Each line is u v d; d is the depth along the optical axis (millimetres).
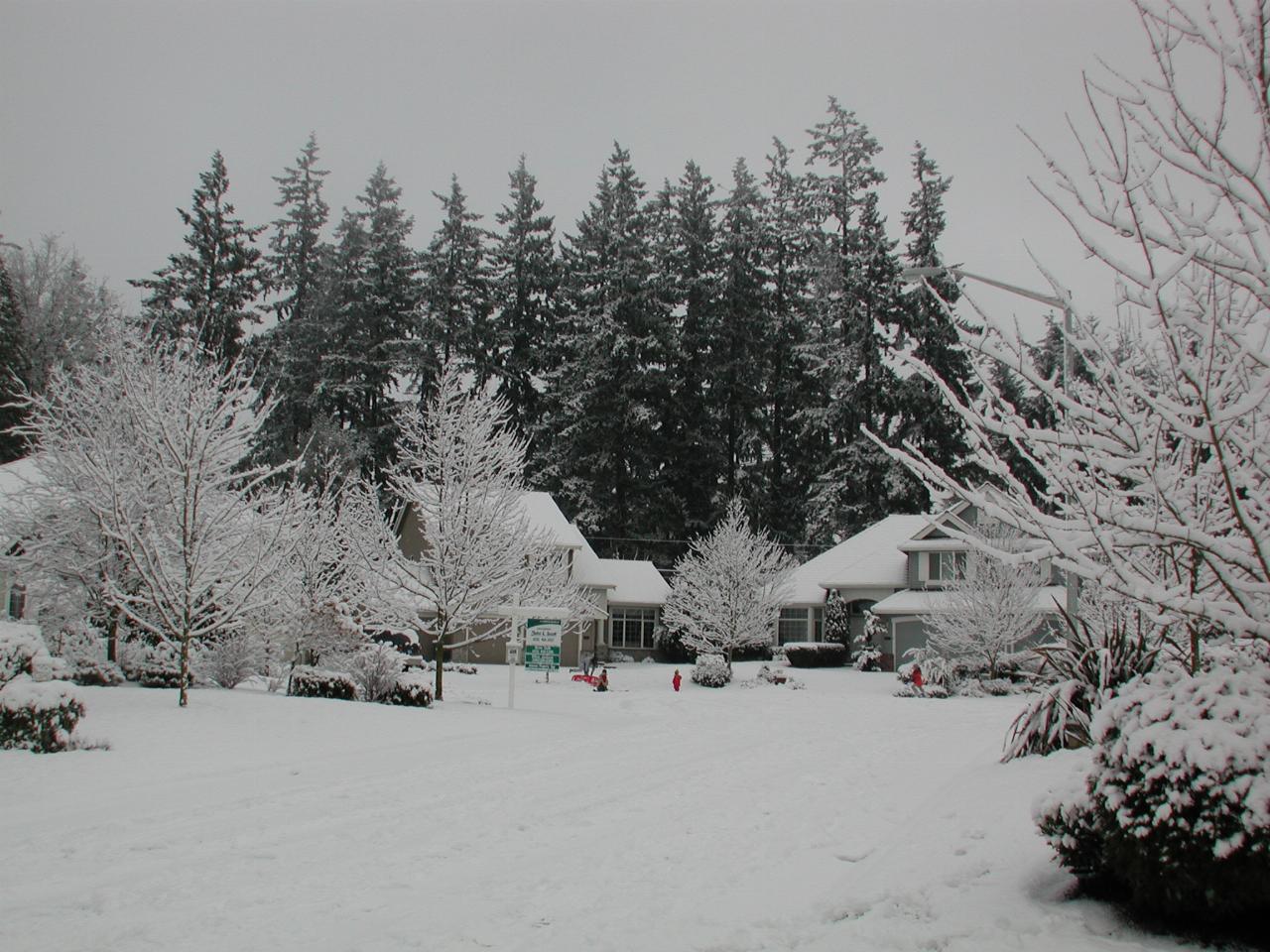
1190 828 5352
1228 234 5250
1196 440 5684
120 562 22312
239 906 7000
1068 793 6203
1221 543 5438
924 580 47812
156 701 18312
